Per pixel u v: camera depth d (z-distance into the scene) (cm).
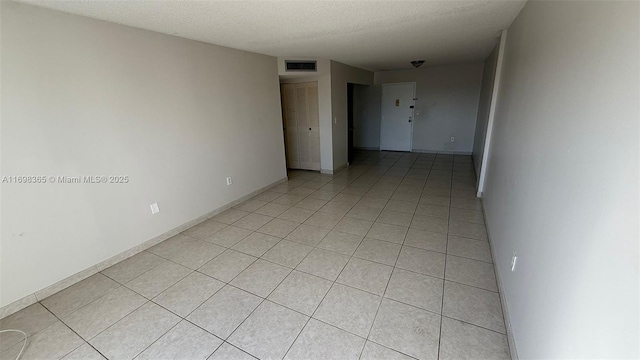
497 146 307
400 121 748
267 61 434
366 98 771
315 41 338
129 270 249
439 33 319
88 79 228
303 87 538
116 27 242
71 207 226
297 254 269
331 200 414
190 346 170
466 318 184
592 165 92
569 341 97
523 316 147
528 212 159
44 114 205
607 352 76
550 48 148
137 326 187
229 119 373
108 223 252
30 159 200
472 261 248
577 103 108
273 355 162
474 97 653
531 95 178
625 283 70
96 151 238
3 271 194
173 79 295
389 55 464
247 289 220
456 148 704
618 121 78
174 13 221
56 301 212
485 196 362
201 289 222
